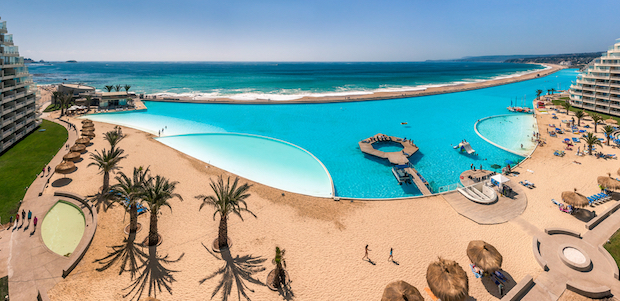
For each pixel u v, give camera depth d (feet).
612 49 216.13
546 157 142.10
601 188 103.81
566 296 62.54
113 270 71.36
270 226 90.68
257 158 152.25
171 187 84.02
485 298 63.67
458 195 107.96
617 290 63.31
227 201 75.92
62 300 62.49
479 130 198.59
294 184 123.65
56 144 165.78
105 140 171.53
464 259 76.23
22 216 92.58
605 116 215.10
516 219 91.81
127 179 84.12
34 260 74.08
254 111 265.75
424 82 542.98
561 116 225.15
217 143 175.63
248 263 74.90
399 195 115.24
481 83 477.36
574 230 85.10
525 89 398.62
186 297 64.13
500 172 129.80
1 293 63.98
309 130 205.46
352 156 155.84
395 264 74.74
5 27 161.38
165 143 173.58
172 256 76.74
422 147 167.94
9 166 133.18
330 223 92.63
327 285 68.18
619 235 80.84
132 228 84.69
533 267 71.46
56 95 260.83
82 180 118.32
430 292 65.82
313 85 488.85
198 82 552.41
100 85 508.94
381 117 241.55
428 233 86.99
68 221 93.61
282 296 65.00
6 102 160.45
